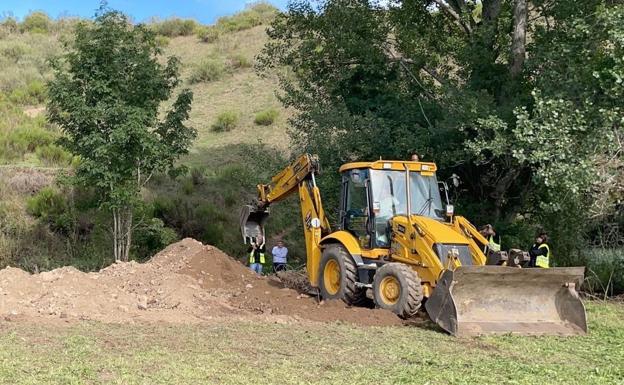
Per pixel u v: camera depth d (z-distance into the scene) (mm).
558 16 17688
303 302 13375
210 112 35656
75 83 17453
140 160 18016
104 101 17359
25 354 8078
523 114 14695
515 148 15477
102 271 14609
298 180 14969
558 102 14438
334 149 18172
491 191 19422
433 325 11258
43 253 20625
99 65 17469
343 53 20266
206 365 7891
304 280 16625
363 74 20516
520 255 12039
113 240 20031
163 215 23875
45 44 43594
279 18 21594
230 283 14766
